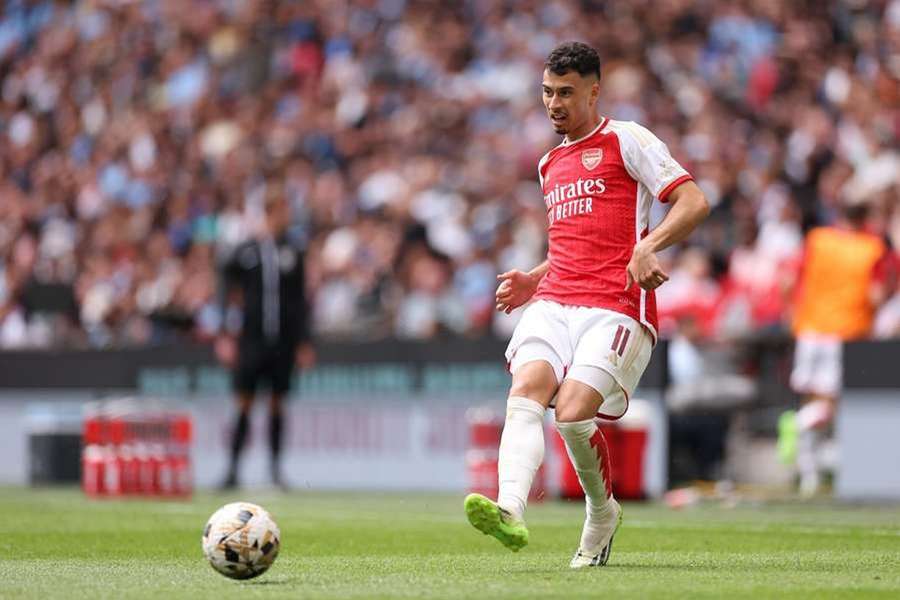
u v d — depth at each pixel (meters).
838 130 65.81
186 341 67.88
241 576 21.41
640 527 36.19
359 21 86.88
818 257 51.91
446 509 45.00
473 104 78.81
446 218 71.88
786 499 49.38
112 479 52.06
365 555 28.02
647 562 25.30
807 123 66.00
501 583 21.09
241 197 79.69
